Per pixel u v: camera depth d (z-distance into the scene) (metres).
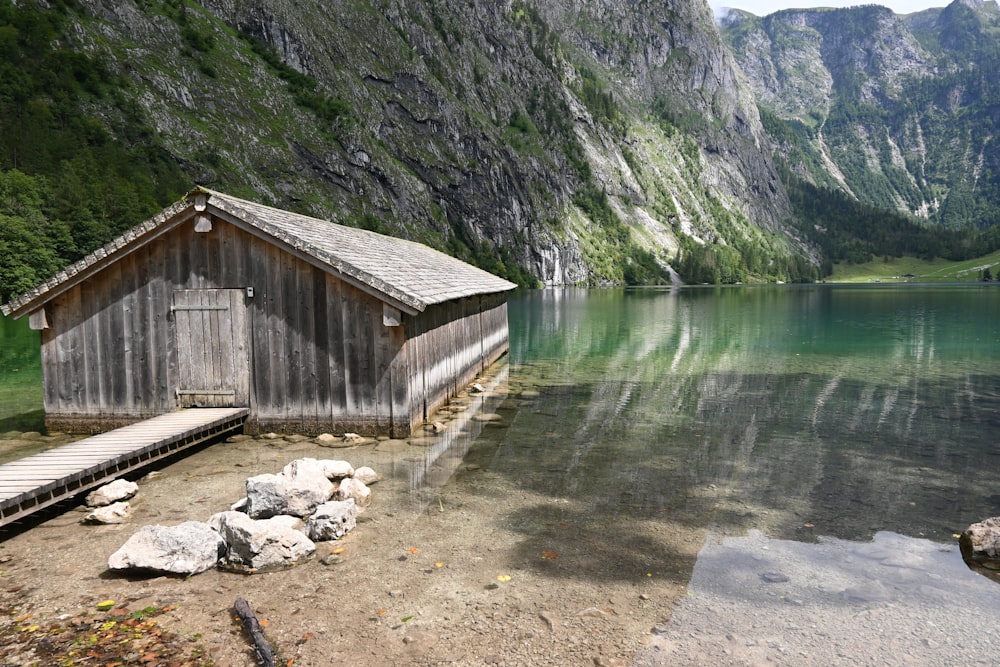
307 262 12.35
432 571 6.72
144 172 113.62
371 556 7.12
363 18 191.12
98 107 120.62
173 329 12.76
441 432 13.33
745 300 85.25
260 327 12.62
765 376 21.42
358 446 12.04
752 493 9.54
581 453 11.84
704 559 7.10
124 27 138.12
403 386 12.53
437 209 172.50
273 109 149.62
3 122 102.19
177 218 12.33
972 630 5.55
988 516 8.59
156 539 6.77
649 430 13.77
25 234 64.25
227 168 129.38
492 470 10.66
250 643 5.28
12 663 4.97
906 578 6.63
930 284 193.62
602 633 5.47
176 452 11.04
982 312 55.47
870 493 9.57
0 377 20.84
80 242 75.62
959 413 15.55
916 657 5.11
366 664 5.00
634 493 9.49
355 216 146.38
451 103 192.12
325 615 5.78
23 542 7.57
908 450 12.16
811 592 6.29
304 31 169.50
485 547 7.39
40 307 12.90
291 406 12.70
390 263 14.67
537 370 22.80
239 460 11.03
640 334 37.16
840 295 101.50
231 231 12.53
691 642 5.33
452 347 17.12
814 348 29.75
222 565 6.81
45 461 9.08
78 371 13.01
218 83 143.12
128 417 12.94
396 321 12.17
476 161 188.62
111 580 6.52
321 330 12.52
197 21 154.12
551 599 6.10
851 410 15.95
